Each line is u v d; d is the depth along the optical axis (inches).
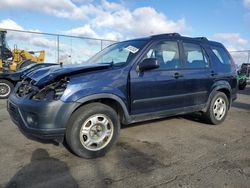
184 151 172.4
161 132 212.4
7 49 585.6
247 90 599.8
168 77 192.7
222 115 242.4
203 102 225.1
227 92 248.2
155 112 189.9
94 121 156.6
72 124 150.3
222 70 238.5
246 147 182.4
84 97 150.5
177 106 203.8
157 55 190.7
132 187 125.8
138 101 177.9
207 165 150.9
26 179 132.0
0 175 135.6
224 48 253.1
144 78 178.7
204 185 128.2
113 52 201.6
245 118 273.1
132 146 179.5
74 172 140.0
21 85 179.0
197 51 221.5
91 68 162.9
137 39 201.9
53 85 149.9
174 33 209.3
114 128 164.2
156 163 152.6
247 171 144.1
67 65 182.4
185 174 139.3
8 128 215.8
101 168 145.2
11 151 166.6
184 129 222.5
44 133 143.9
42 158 156.6
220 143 189.8
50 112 143.3
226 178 135.6
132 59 177.9
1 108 305.6
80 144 152.6
